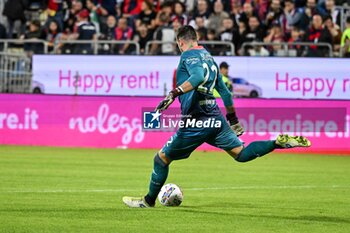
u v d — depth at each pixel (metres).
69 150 42.12
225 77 42.75
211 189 26.36
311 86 44.41
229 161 37.97
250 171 33.12
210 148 44.62
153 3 52.81
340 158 40.31
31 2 56.34
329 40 47.62
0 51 50.91
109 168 33.03
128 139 44.09
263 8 50.00
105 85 45.59
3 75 48.31
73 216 19.27
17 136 45.16
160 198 21.58
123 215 19.56
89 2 53.25
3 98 45.31
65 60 45.97
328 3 50.12
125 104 44.09
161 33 49.38
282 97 44.62
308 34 48.47
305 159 39.66
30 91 47.28
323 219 19.45
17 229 17.11
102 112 44.28
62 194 24.02
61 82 46.09
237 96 44.56
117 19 53.22
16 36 54.12
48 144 44.75
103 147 44.19
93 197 23.41
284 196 24.56
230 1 51.09
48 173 30.47
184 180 29.25
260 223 18.59
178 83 19.92
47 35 52.62
